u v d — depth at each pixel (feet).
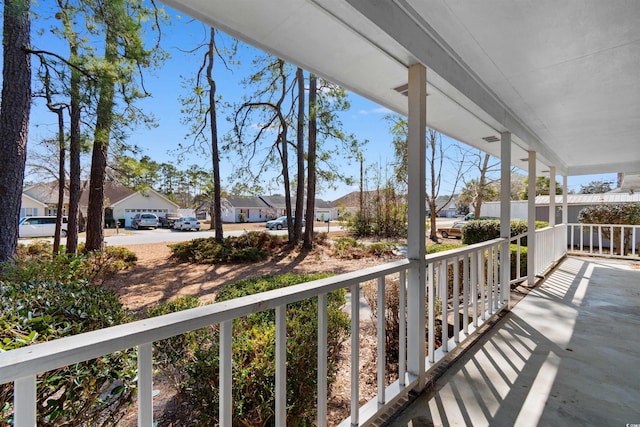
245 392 5.09
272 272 23.86
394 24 5.59
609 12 5.87
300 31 5.74
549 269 17.74
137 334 2.58
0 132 15.98
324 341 4.39
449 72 7.37
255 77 32.94
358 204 54.95
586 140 15.76
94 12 14.92
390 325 8.78
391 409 5.74
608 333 9.10
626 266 19.19
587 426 5.26
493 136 12.89
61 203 26.63
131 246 37.81
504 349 8.13
